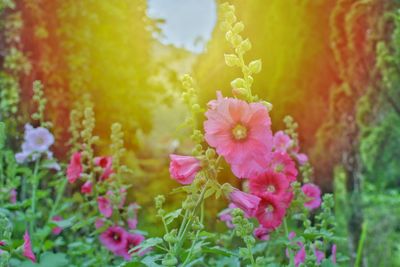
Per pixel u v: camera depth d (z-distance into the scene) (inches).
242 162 55.4
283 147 77.9
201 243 59.3
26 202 88.0
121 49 195.5
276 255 83.4
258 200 56.7
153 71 221.0
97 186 85.4
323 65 134.8
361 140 135.5
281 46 135.3
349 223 141.2
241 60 58.7
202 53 151.3
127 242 81.8
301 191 68.0
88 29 182.1
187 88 66.1
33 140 93.6
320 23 133.8
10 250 66.2
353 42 130.3
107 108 190.5
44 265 73.5
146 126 214.4
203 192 56.6
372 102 132.0
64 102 172.6
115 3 193.6
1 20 166.9
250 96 58.4
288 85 135.7
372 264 151.9
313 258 66.0
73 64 176.9
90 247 83.7
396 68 128.3
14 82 162.2
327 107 135.6
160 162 229.5
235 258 69.9
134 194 190.4
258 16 135.0
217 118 55.7
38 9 170.7
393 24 127.6
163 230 139.6
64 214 97.7
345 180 138.3
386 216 156.8
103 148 190.1
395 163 150.9
